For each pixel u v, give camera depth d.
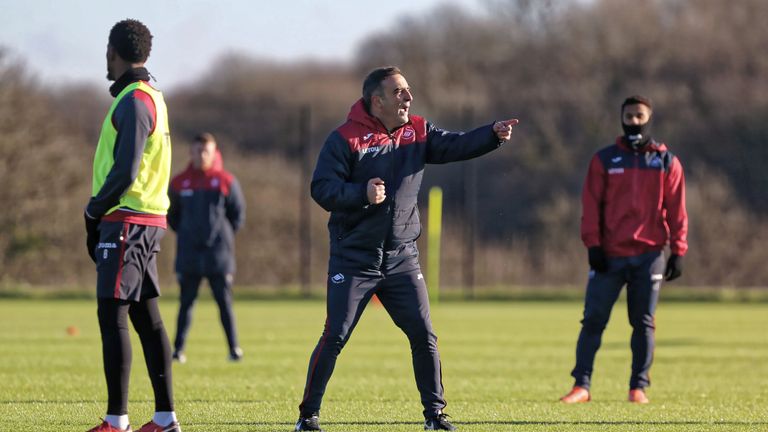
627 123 33.03
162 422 23.62
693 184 117.19
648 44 147.50
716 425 27.27
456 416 29.05
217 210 45.28
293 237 107.88
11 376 38.88
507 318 78.56
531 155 127.06
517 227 120.44
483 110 134.62
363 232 24.28
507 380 40.19
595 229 33.00
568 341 59.28
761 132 120.94
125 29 23.00
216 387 36.41
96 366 42.72
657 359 49.34
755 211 114.44
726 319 78.12
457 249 112.00
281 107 125.56
